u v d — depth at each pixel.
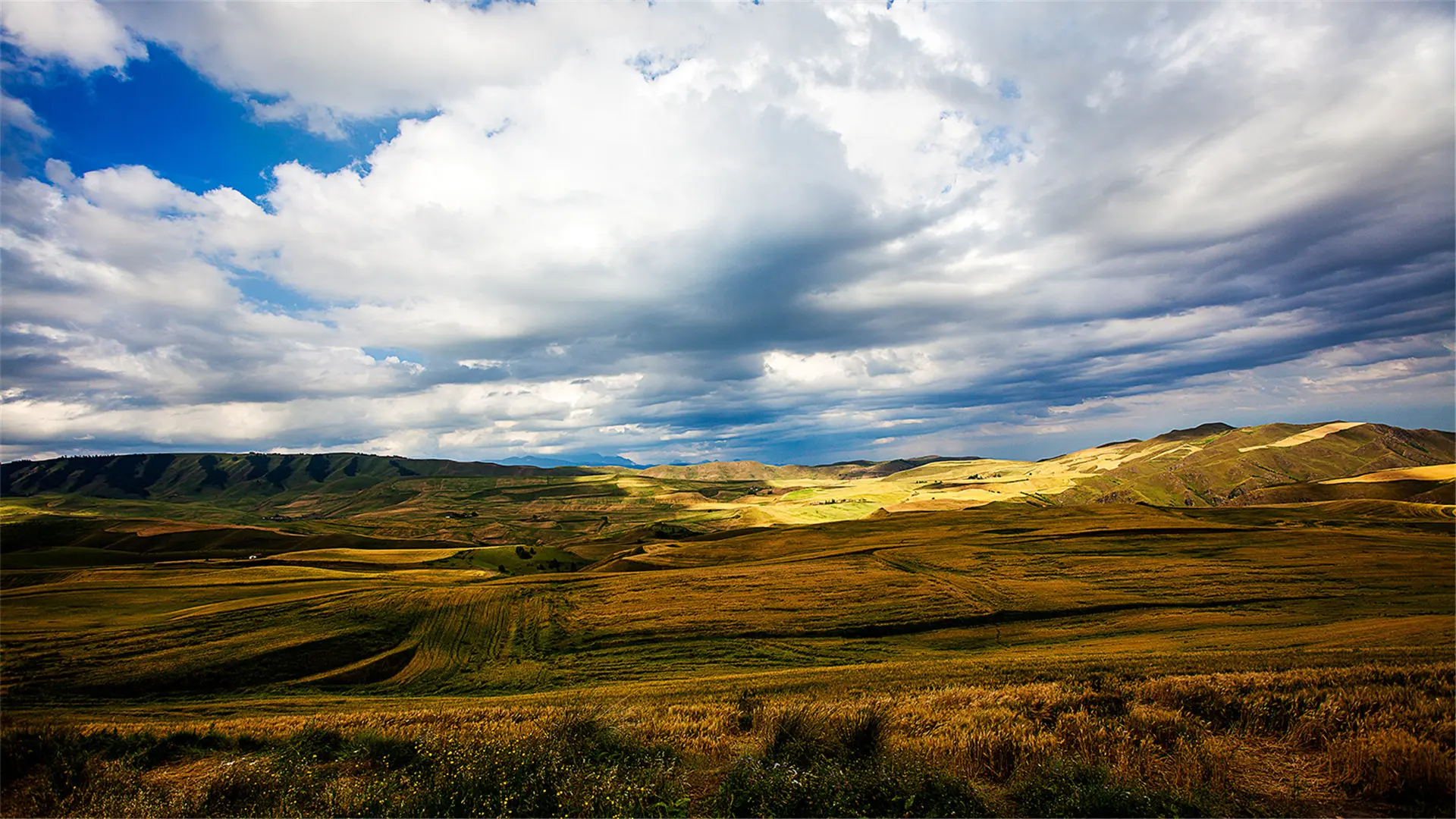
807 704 17.94
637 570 113.06
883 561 102.12
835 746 12.50
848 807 9.69
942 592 77.50
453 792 11.16
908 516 163.50
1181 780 10.07
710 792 11.34
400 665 59.81
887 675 32.41
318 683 54.47
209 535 172.25
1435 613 55.28
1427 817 8.86
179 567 119.12
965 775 11.04
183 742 17.12
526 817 10.36
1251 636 44.84
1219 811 9.10
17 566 125.19
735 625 66.81
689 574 95.88
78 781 13.56
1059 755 11.31
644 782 11.15
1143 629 57.16
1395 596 64.06
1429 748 9.77
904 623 65.06
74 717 39.06
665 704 25.17
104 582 96.12
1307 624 52.81
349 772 13.70
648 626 67.62
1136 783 9.80
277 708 39.81
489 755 12.52
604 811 10.09
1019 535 121.56
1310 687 15.26
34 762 14.61
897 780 10.30
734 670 52.06
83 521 175.50
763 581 88.38
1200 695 15.20
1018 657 41.88
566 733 14.03
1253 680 16.48
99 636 62.94
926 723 15.55
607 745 13.76
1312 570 79.19
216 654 57.78
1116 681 18.73
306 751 14.91
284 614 72.19
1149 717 13.21
